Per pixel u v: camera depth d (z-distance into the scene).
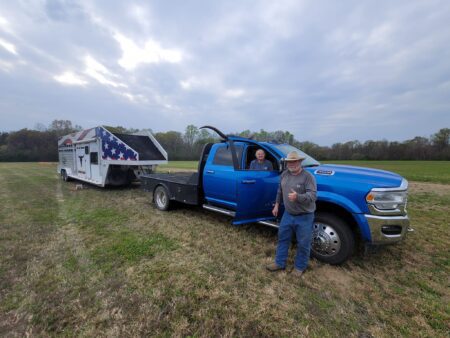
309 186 2.65
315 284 2.66
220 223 4.87
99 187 9.96
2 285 2.57
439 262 3.20
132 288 2.53
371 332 1.98
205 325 2.03
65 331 1.96
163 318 2.10
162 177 6.80
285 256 2.94
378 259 3.27
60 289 2.50
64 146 11.59
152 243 3.73
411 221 5.05
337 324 2.07
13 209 5.88
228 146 4.41
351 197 2.97
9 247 3.54
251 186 3.86
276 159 3.90
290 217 2.81
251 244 3.76
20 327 1.99
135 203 6.80
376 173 3.20
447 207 6.42
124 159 8.23
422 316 2.18
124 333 1.93
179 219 5.14
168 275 2.78
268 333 1.96
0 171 18.88
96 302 2.30
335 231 3.04
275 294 2.47
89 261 3.11
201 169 4.89
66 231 4.29
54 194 8.12
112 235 4.09
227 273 2.86
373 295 2.47
